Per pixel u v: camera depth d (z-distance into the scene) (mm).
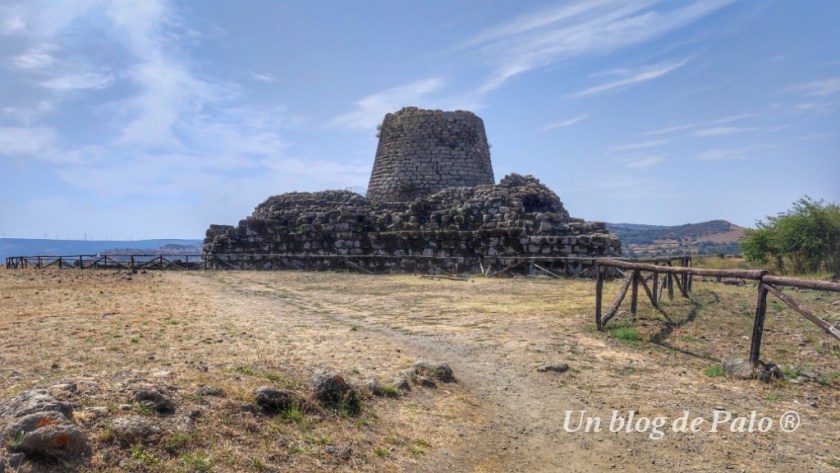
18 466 3980
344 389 6859
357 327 12805
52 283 21344
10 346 8789
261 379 6922
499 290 19812
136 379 6227
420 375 8477
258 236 34250
